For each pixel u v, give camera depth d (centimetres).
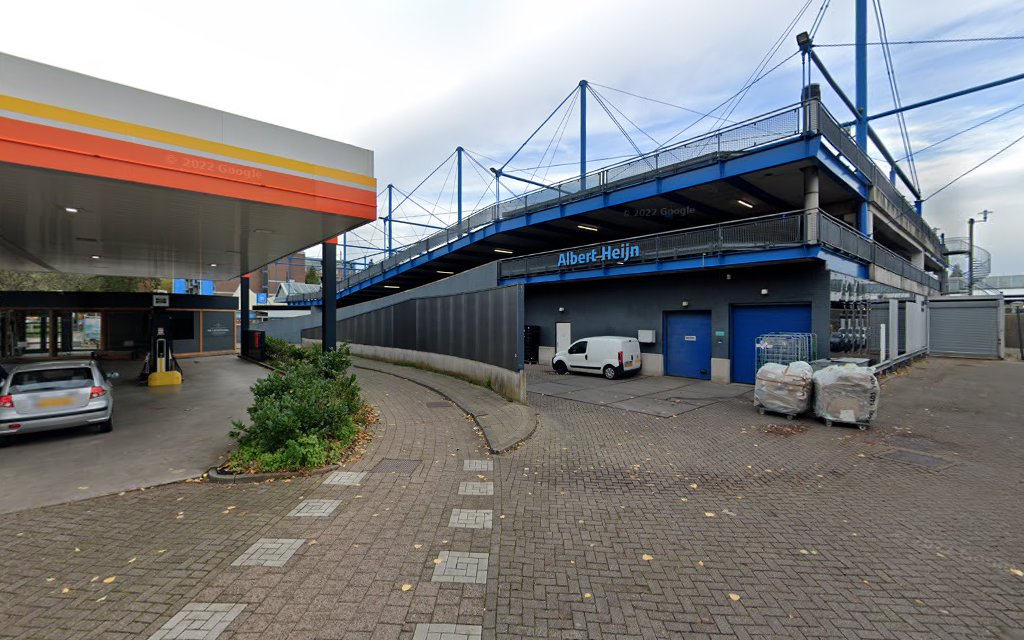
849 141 1650
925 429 907
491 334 1285
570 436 859
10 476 620
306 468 626
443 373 1583
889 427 923
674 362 1767
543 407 1153
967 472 654
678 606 342
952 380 1578
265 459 623
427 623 320
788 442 816
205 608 336
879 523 487
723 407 1145
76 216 939
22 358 2256
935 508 527
